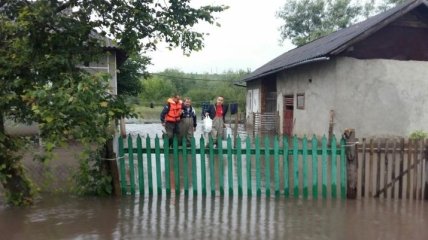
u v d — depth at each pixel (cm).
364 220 607
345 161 730
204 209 664
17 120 669
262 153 757
